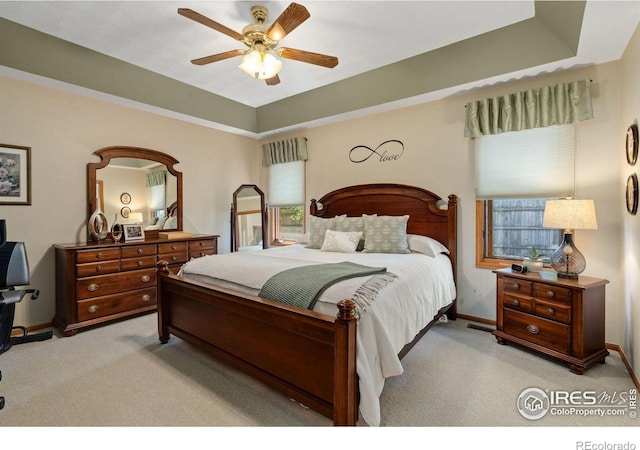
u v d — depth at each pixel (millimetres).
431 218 3553
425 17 2551
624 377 2203
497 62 2863
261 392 2037
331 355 1642
